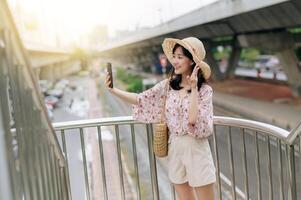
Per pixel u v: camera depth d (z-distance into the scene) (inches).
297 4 555.5
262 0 585.9
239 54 1471.5
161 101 116.3
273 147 150.8
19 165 72.3
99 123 135.0
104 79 119.0
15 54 72.6
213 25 889.5
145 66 2367.1
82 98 1008.9
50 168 105.9
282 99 833.5
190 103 106.7
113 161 325.1
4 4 63.7
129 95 117.7
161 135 115.4
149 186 266.1
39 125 91.6
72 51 1940.2
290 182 105.3
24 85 78.5
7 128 63.1
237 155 280.7
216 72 1449.3
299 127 96.0
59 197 120.8
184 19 967.0
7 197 53.2
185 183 117.0
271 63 2114.9
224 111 783.7
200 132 108.0
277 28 803.4
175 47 110.4
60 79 1887.3
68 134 263.4
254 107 764.6
